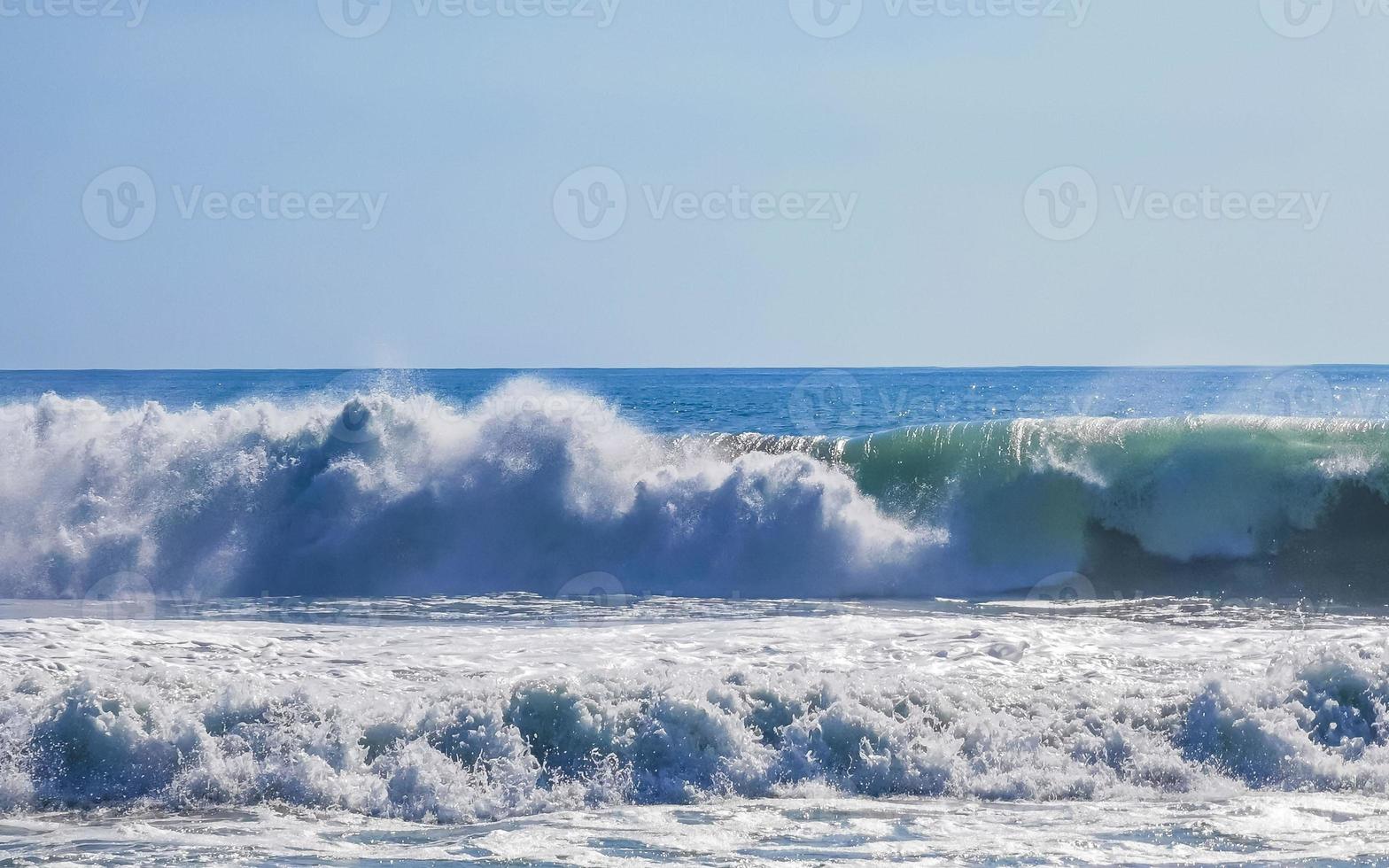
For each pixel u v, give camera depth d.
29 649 39.00
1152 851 25.45
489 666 38.59
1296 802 29.12
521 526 65.81
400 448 67.69
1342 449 65.38
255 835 26.59
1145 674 37.38
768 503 64.81
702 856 25.12
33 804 28.55
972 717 32.19
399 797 28.86
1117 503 65.62
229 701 30.98
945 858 25.00
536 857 25.08
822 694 32.53
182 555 65.19
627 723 31.16
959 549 64.75
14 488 66.12
